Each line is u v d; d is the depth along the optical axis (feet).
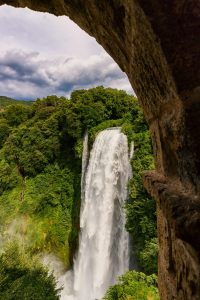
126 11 5.46
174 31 4.41
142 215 48.55
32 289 30.81
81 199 77.97
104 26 7.30
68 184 86.07
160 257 7.86
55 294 34.04
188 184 4.66
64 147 90.79
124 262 60.23
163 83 5.05
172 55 4.42
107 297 35.04
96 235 68.69
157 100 5.77
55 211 84.43
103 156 68.74
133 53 6.09
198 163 4.19
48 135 91.56
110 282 63.57
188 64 4.36
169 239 6.14
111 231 65.00
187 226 3.88
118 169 63.82
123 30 6.24
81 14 8.45
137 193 51.13
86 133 81.20
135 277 36.22
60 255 79.66
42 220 84.17
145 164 54.29
